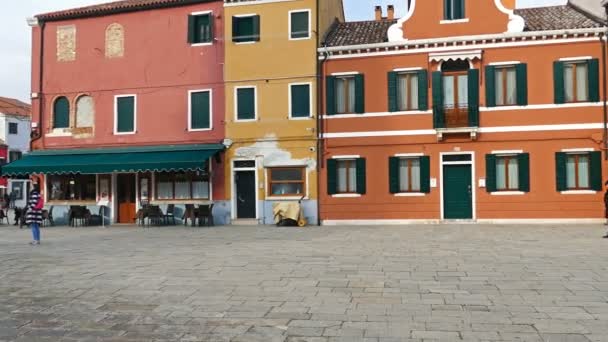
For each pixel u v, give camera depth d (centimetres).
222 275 979
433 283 880
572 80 1962
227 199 2222
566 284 856
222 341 606
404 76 2095
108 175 2350
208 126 2262
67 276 999
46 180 2408
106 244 1509
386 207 2073
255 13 2225
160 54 2323
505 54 2000
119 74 2364
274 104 2192
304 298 793
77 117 2416
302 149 2155
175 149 2238
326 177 2134
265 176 2184
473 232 1675
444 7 2059
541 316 677
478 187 2011
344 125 2123
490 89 2005
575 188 1950
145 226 2153
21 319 712
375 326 648
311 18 2164
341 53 2131
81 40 2417
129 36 2362
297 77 2170
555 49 1961
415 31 2080
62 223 2373
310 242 1472
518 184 1989
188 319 697
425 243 1402
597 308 709
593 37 1928
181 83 2295
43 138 2439
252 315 709
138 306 768
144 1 2345
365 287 859
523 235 1561
